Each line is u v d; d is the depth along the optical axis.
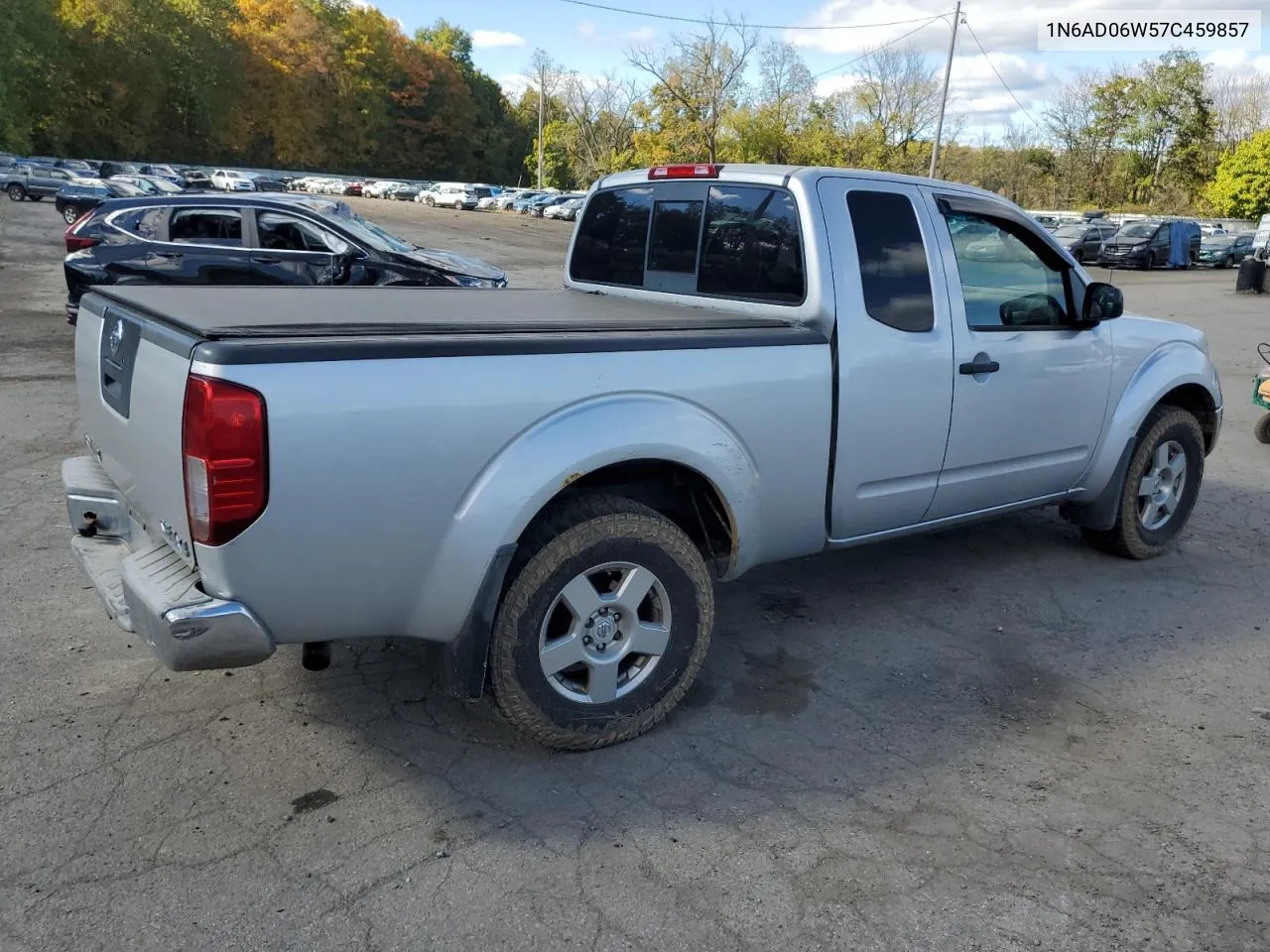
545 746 3.24
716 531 3.61
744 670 3.93
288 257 10.02
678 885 2.64
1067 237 36.12
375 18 101.69
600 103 73.50
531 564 3.00
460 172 110.88
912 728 3.51
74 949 2.34
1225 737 3.49
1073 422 4.65
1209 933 2.50
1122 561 5.32
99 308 3.38
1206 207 62.56
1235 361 13.10
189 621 2.56
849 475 3.81
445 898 2.56
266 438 2.51
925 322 3.95
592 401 3.05
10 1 64.69
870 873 2.70
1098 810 3.02
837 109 61.16
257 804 2.94
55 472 6.30
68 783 3.00
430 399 2.73
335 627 2.81
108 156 79.75
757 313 3.86
